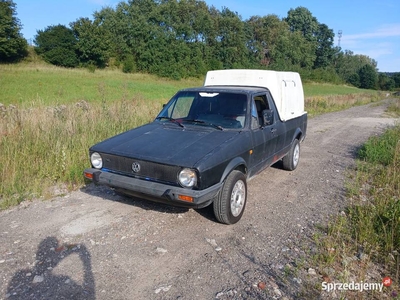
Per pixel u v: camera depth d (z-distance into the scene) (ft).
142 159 12.81
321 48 317.22
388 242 12.51
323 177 21.90
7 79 106.73
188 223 14.32
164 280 10.39
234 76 22.11
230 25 225.56
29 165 19.80
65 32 187.73
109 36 196.65
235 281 10.39
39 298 9.44
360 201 17.39
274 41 257.96
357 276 10.76
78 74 147.13
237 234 13.51
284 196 18.17
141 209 15.61
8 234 13.07
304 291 9.93
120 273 10.69
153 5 218.18
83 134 24.12
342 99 99.60
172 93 111.45
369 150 26.71
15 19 176.96
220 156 13.01
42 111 27.63
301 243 12.84
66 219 14.46
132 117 30.53
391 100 128.57
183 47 198.59
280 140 19.61
